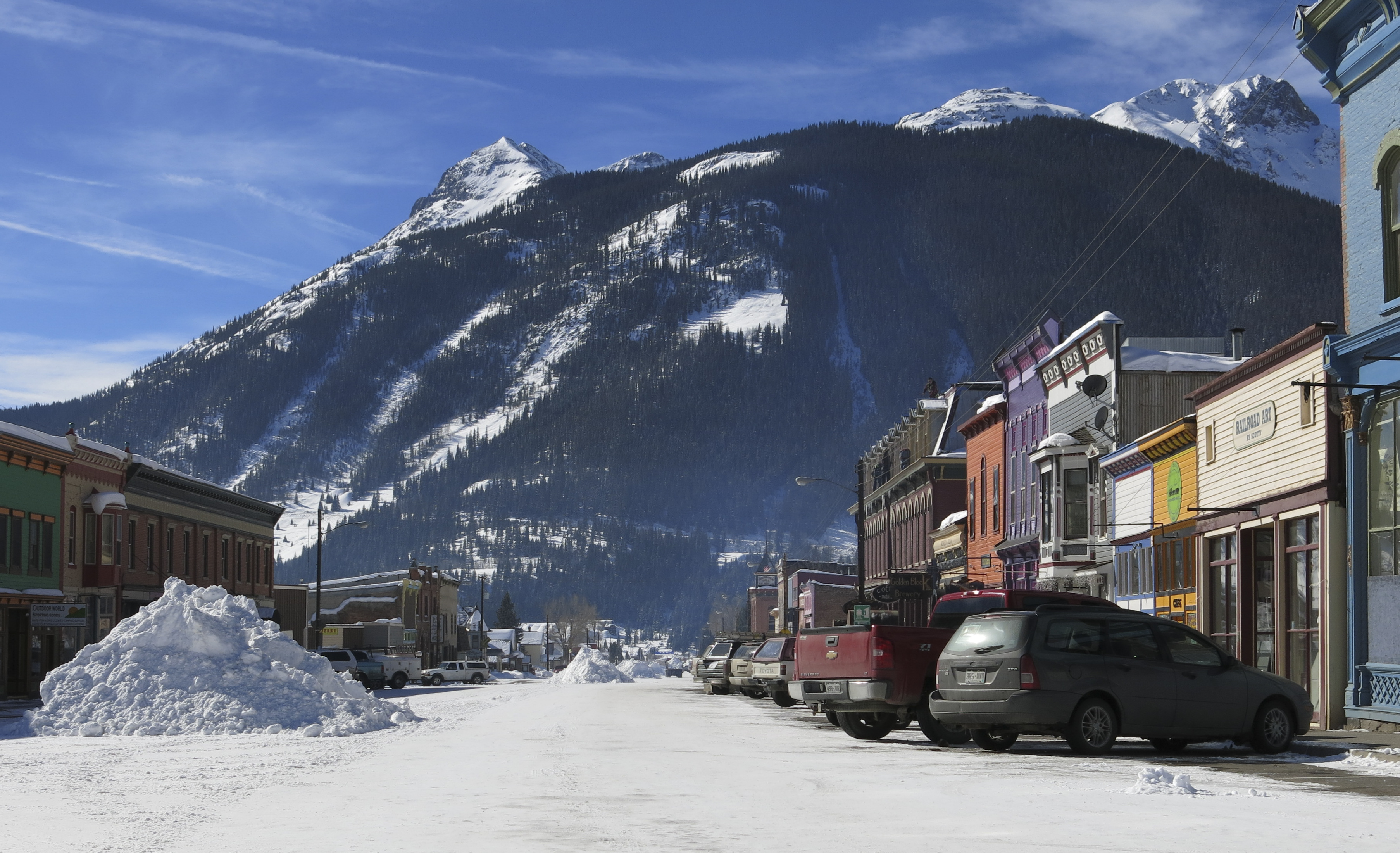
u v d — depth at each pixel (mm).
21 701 41281
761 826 10273
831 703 20766
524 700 42812
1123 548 34594
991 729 18516
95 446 49562
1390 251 20359
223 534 63594
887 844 9273
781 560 116500
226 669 25734
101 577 49250
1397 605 19781
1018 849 9031
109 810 11469
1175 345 43719
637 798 12250
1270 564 25172
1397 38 19875
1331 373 21156
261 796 12641
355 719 24828
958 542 55656
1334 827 10070
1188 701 17281
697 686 67375
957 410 62188
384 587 106812
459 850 8977
